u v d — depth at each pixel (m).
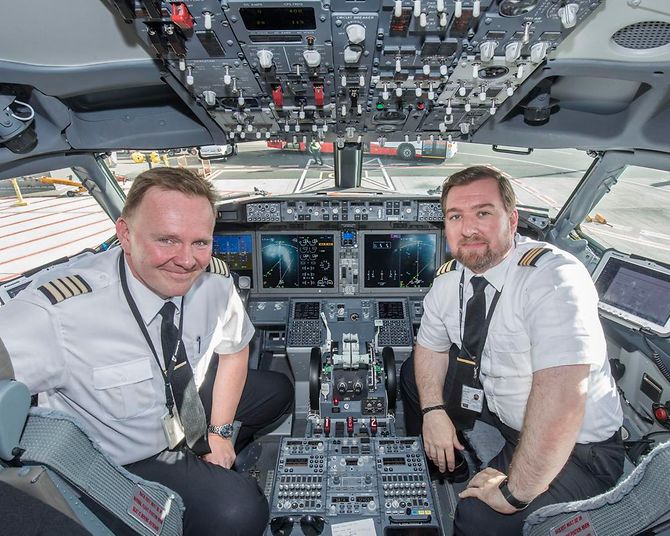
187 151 2.94
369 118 2.51
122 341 1.51
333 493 2.19
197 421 1.71
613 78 2.02
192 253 1.38
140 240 1.35
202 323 1.76
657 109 2.20
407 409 2.76
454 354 2.04
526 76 1.98
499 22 1.54
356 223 3.24
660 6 1.46
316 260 3.32
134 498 1.07
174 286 1.43
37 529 0.84
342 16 1.52
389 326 3.23
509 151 2.94
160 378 1.62
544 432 1.42
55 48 1.78
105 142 2.58
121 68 1.98
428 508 2.09
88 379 1.48
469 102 2.25
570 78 2.18
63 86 2.05
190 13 1.50
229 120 2.50
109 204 3.12
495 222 1.73
